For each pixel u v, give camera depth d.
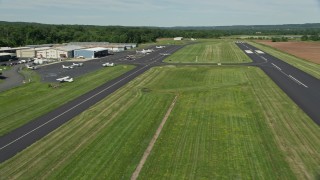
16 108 57.75
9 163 35.31
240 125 47.50
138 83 80.50
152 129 45.88
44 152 38.16
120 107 57.72
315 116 51.66
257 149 38.53
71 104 60.00
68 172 33.03
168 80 84.81
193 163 34.81
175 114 53.28
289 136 42.91
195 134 43.81
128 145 39.97
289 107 56.84
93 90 72.31
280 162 34.97
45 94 68.88
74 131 45.31
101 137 42.84
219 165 34.34
